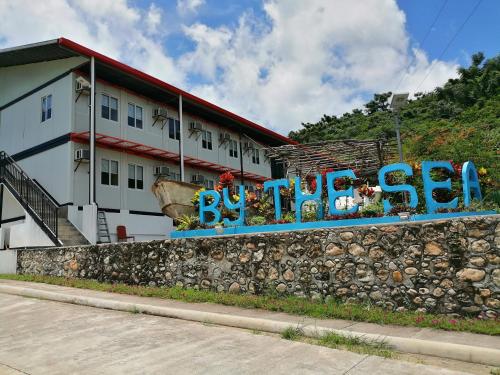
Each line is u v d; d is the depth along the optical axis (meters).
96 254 10.62
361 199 9.72
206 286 8.43
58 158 17.64
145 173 20.78
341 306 6.56
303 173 12.40
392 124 48.16
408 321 5.71
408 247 6.38
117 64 17.53
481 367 4.32
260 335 5.71
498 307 5.60
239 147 27.81
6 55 18.52
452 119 40.94
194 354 4.91
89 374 4.34
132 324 6.54
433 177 8.16
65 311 7.71
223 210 9.88
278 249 7.60
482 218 5.88
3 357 5.00
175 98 21.34
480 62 58.16
